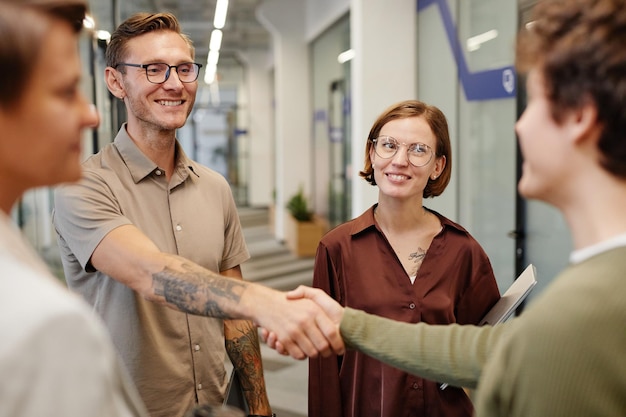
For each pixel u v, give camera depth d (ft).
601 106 2.18
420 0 17.70
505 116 12.94
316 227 30.68
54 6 2.07
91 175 4.85
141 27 5.10
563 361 2.10
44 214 15.21
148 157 5.24
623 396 2.06
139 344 4.93
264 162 56.80
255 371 5.60
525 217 12.42
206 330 5.33
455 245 5.58
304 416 12.17
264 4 34.50
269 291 4.07
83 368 1.78
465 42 14.83
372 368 5.32
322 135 32.81
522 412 2.22
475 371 3.60
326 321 3.96
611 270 2.16
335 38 28.73
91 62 14.69
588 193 2.31
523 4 11.64
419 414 5.21
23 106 2.06
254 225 44.32
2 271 1.85
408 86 18.10
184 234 5.30
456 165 15.58
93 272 4.92
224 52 57.16
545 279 11.77
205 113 61.00
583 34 2.22
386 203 5.73
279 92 35.27
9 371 1.67
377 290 5.46
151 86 5.05
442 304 5.36
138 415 2.22
